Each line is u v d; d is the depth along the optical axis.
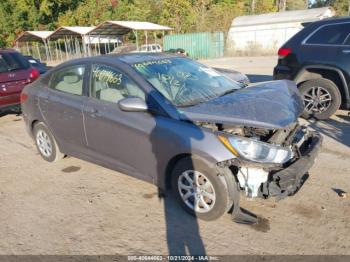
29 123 5.25
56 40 40.19
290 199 3.74
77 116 4.29
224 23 40.59
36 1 41.69
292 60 6.82
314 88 6.55
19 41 39.41
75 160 5.21
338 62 6.21
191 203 3.48
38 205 3.94
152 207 3.75
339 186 3.98
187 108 3.48
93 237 3.29
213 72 4.54
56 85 4.72
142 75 3.80
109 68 4.04
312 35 6.62
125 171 4.02
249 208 3.60
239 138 3.10
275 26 33.44
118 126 3.82
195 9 44.69
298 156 3.36
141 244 3.15
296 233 3.17
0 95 7.64
